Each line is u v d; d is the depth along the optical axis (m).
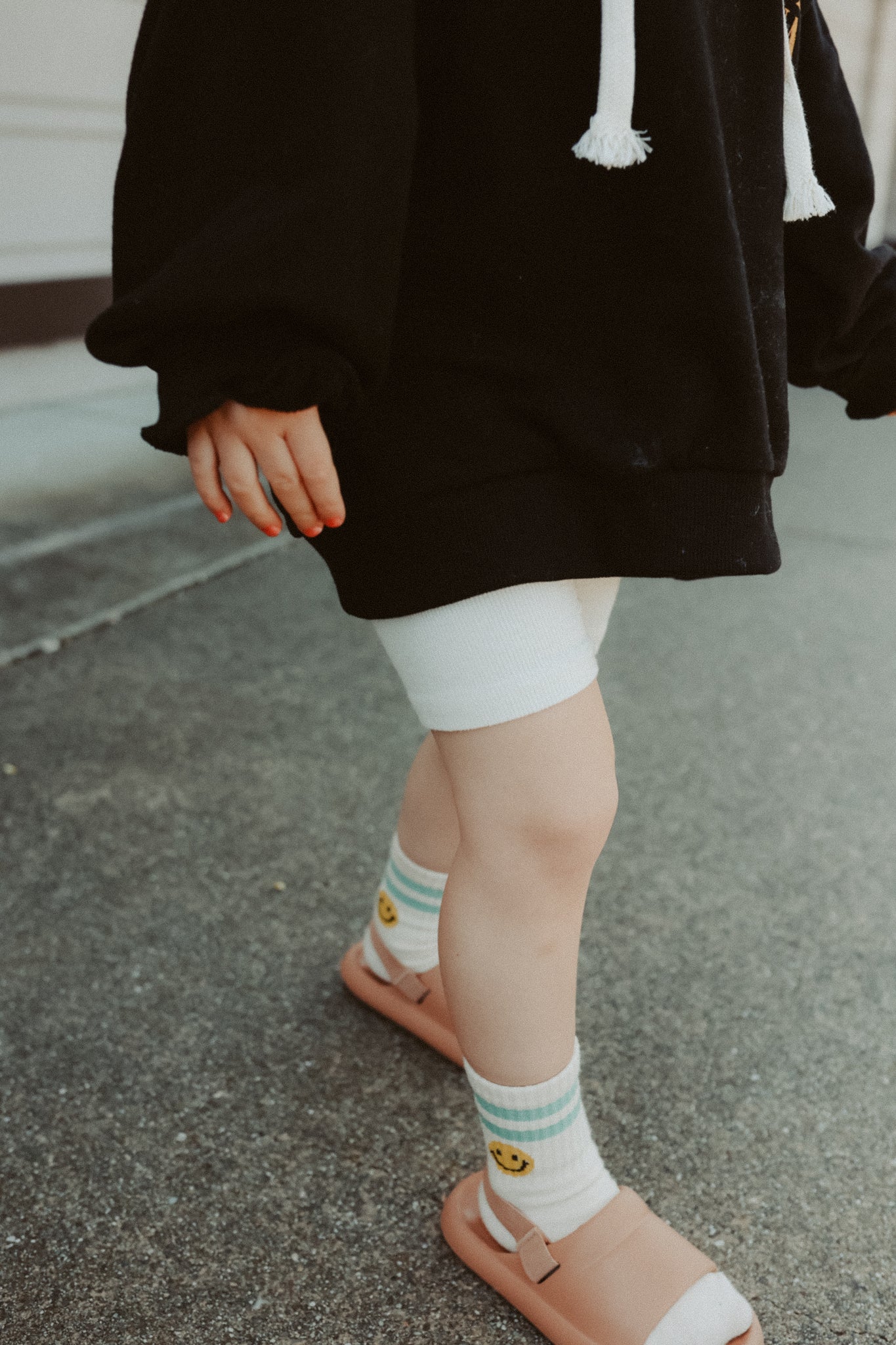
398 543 0.91
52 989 1.53
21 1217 1.20
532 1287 1.10
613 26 0.80
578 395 0.88
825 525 3.59
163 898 1.72
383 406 0.90
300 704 2.34
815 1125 1.34
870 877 1.82
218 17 0.82
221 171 0.82
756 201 0.96
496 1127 1.08
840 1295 1.14
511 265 0.88
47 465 3.78
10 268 3.62
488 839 0.99
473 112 0.87
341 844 1.87
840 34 7.34
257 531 3.35
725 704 2.40
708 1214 1.22
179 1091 1.37
